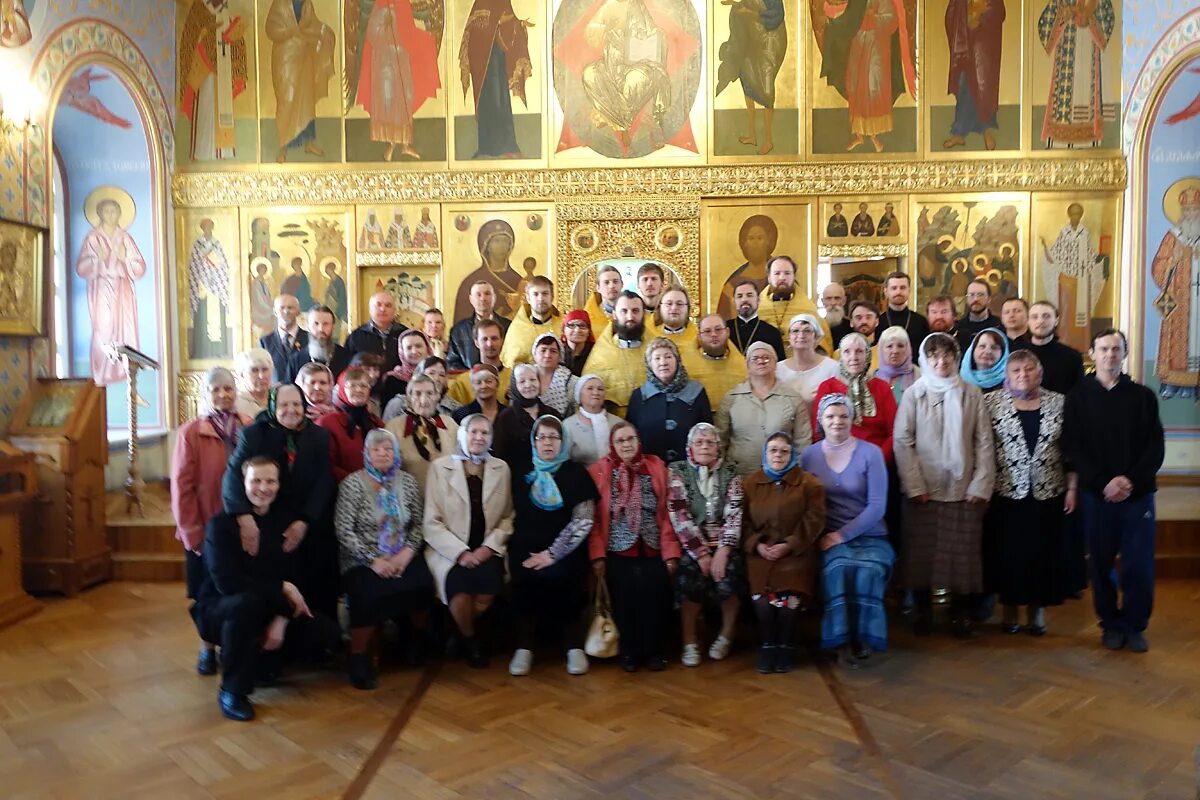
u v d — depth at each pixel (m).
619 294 5.71
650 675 4.36
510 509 4.58
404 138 8.95
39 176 6.70
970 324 6.68
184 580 6.39
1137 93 8.31
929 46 8.70
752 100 8.80
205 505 4.46
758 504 4.45
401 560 4.32
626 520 4.49
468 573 4.36
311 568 4.45
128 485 6.90
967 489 4.68
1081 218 8.62
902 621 5.28
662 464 4.63
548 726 3.73
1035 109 8.66
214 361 8.96
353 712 3.91
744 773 3.27
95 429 6.27
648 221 8.89
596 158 8.90
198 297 8.96
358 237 8.96
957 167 8.68
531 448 4.61
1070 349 5.52
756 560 4.40
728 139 8.84
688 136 8.85
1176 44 7.80
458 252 8.95
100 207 8.62
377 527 4.34
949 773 3.26
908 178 8.70
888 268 8.86
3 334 6.20
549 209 8.91
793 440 4.80
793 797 3.09
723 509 4.48
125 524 6.54
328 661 4.61
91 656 4.73
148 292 8.73
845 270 8.89
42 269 6.68
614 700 4.02
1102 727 3.67
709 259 8.87
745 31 8.79
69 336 8.62
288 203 8.95
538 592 4.39
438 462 4.52
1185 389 8.29
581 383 4.79
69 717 3.88
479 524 4.47
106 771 3.34
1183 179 8.24
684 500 4.47
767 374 4.82
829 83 8.77
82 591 6.10
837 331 6.41
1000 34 8.66
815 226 8.79
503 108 8.91
